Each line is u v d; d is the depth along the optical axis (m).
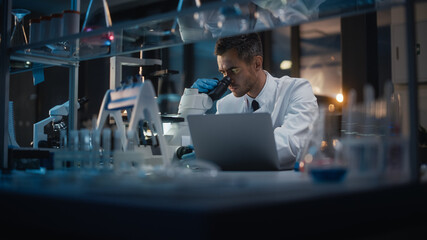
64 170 1.50
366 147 0.95
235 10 1.43
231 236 0.55
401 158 0.99
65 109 2.34
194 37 1.78
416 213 0.90
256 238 0.58
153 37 1.79
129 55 2.94
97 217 0.65
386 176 0.96
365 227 0.76
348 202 0.72
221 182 0.83
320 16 1.56
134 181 0.86
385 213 0.80
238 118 1.77
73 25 1.80
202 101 2.40
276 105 2.64
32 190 0.78
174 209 0.56
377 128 1.09
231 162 1.86
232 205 0.57
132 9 3.46
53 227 0.71
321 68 5.37
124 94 1.57
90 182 0.86
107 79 6.37
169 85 6.16
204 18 1.52
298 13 1.56
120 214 0.62
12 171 1.52
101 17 1.72
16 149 1.65
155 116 1.51
